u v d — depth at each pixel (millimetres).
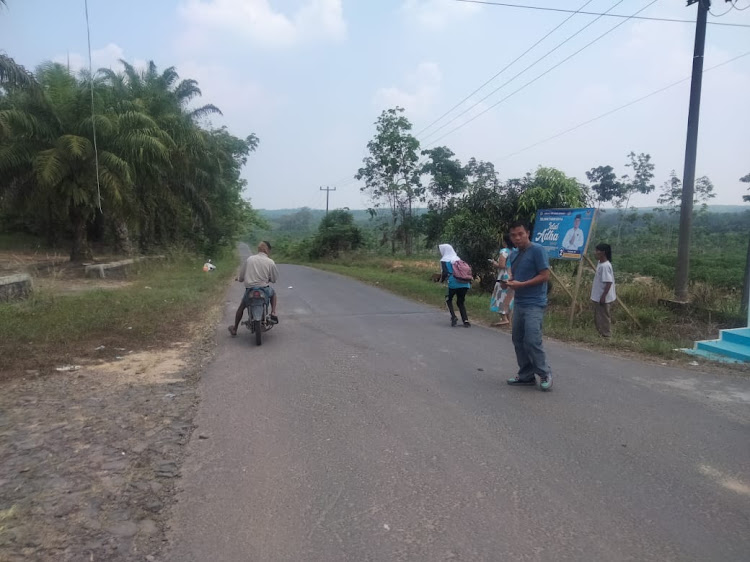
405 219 37844
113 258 23109
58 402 5305
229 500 3475
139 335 8383
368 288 17469
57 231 28547
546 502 3441
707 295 11000
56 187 18094
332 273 26016
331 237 42562
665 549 2945
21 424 4719
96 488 3604
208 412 5082
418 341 8414
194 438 4461
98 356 7086
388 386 5922
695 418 4938
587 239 9594
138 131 18750
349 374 6414
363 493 3562
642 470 3887
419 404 5316
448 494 3547
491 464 3984
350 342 8305
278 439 4445
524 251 5797
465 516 3279
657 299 11398
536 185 14359
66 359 6828
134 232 26594
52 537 3033
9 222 30094
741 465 3969
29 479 3713
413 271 23422
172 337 8469
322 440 4426
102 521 3209
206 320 10086
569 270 14484
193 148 25438
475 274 15047
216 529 3146
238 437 4488
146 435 4516
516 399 5484
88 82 18531
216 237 38031
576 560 2850
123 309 10320
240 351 7641
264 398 5492
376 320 10523
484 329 9602
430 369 6668
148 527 3162
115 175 18266
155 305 11094
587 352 7715
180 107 27031
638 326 9609
